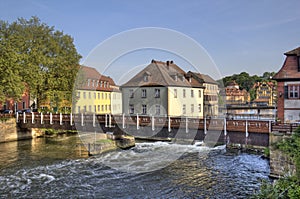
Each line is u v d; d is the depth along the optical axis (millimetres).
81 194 11734
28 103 40562
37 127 25328
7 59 25266
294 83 20750
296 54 20875
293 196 7484
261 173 14367
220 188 12219
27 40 29734
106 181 13297
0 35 27406
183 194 11547
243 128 14000
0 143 24750
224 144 20203
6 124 25500
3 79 24797
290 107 20875
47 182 13383
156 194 11562
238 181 13125
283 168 12172
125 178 13562
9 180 13727
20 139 26672
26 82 28594
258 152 19156
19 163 17109
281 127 13023
